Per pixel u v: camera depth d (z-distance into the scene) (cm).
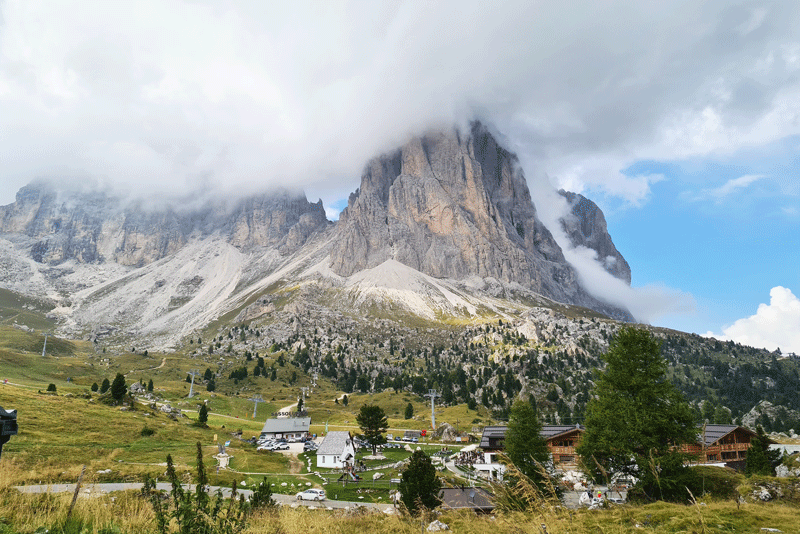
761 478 3275
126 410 11162
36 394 10531
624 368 3441
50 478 4294
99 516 1408
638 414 3167
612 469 3200
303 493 6206
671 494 2895
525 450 5103
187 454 8069
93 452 6869
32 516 1377
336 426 17725
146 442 8419
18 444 6512
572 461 7225
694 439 3086
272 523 1934
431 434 15750
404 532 1984
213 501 1199
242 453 9462
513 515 1457
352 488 7200
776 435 14575
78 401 10844
